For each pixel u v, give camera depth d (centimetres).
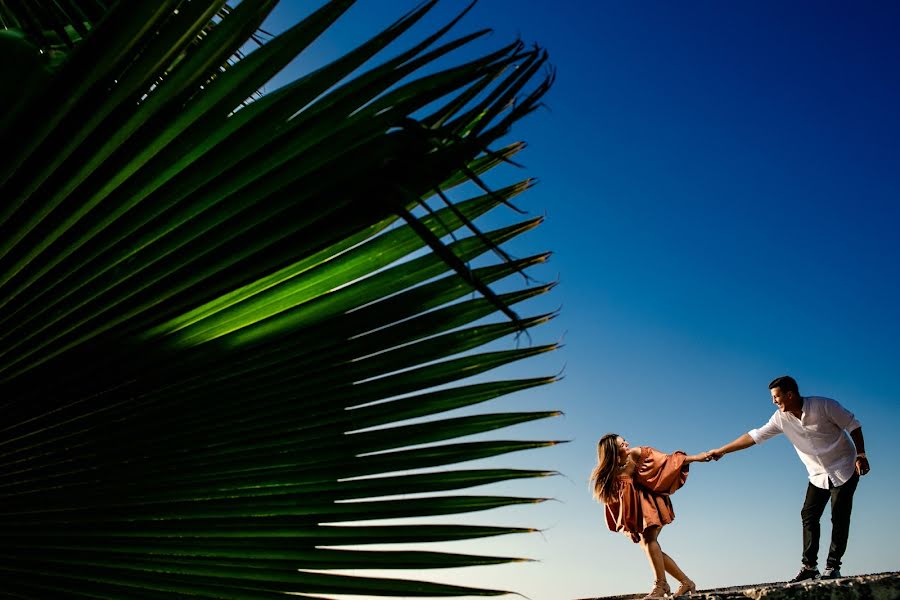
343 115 127
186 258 140
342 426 166
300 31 127
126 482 161
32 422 150
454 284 154
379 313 156
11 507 158
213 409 159
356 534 173
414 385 164
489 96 130
